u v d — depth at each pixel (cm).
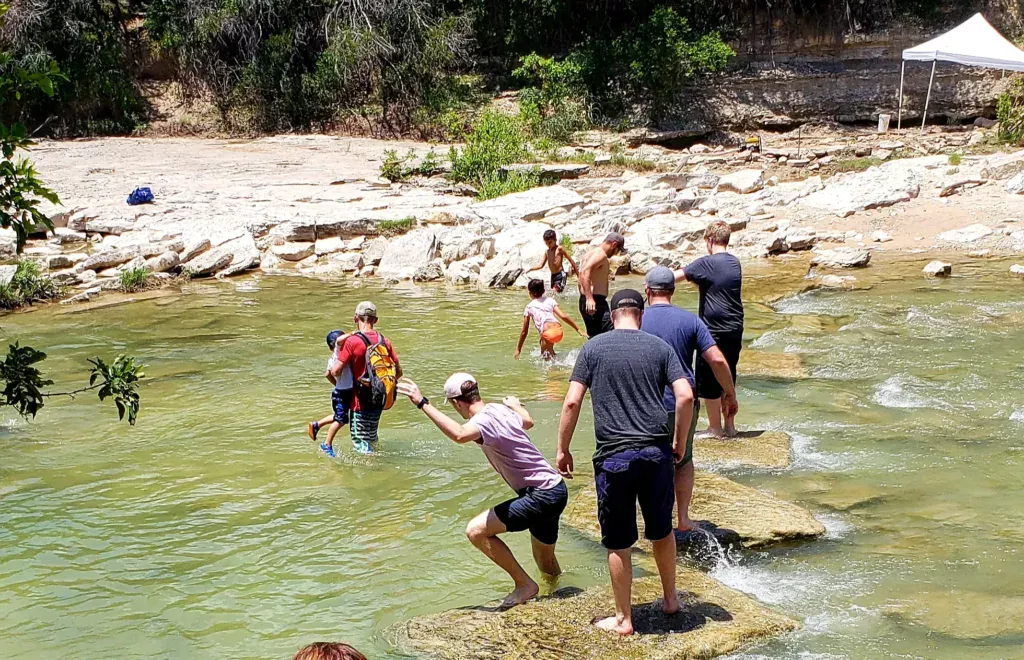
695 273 794
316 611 571
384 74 3512
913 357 1077
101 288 1578
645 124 3294
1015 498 698
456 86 3516
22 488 768
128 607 580
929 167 2295
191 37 3625
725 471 759
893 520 669
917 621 534
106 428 916
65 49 3506
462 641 519
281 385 1051
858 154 2898
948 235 1780
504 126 2698
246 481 778
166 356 1178
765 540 632
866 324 1230
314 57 3666
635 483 502
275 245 1827
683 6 3575
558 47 3691
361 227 1880
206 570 626
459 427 550
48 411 972
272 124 3591
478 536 565
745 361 1075
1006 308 1287
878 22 3453
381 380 824
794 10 3488
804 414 902
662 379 509
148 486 771
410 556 641
